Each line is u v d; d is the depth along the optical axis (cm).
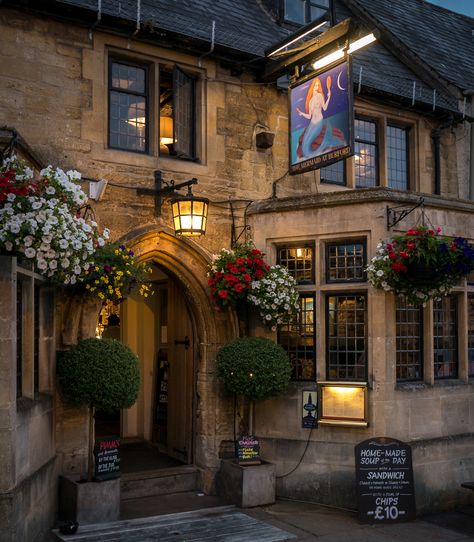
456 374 773
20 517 481
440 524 657
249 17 888
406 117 922
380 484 657
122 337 963
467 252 643
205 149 753
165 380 884
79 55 672
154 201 707
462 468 734
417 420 709
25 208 464
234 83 778
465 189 960
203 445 738
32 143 638
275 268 715
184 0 826
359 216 704
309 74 691
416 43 1089
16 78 634
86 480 607
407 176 940
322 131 667
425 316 738
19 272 513
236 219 764
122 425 941
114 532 584
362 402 687
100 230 670
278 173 805
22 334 547
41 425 564
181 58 741
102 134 681
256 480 686
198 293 741
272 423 733
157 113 725
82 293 634
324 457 704
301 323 743
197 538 577
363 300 712
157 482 715
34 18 648
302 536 603
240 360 678
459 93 953
